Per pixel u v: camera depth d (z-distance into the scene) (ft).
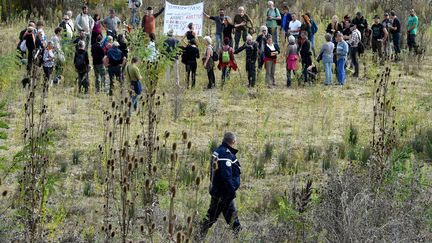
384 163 75.87
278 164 98.99
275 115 127.13
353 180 71.82
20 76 133.80
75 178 91.76
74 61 137.28
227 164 71.67
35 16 200.03
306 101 135.85
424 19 203.62
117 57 129.80
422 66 168.25
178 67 144.36
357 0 214.28
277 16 172.55
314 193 76.07
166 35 148.36
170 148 103.55
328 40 149.28
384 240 60.13
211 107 127.95
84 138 109.70
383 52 168.25
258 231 69.05
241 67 162.71
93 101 130.72
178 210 76.79
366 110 130.72
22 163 86.22
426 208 69.46
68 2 204.54
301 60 151.23
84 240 67.05
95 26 166.20
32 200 59.21
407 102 130.93
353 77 157.17
